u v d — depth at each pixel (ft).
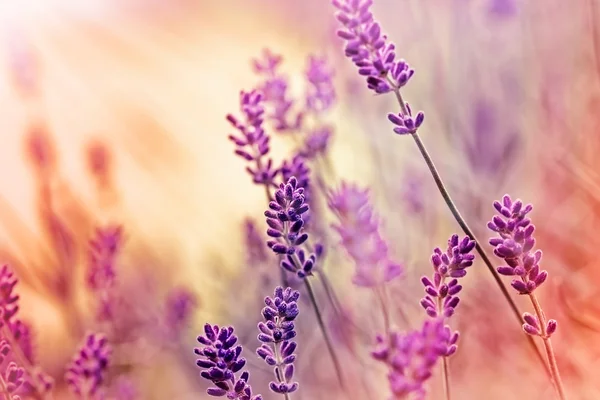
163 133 4.52
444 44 3.39
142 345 3.12
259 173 2.32
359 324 2.60
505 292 2.12
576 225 2.71
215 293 3.43
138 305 3.34
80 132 4.58
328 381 2.65
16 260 3.03
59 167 3.48
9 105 4.03
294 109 2.71
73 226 3.41
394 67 2.13
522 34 3.27
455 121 3.23
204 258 3.62
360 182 3.19
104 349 2.43
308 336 2.71
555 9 3.08
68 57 4.73
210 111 4.53
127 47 4.78
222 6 4.64
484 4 3.29
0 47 3.99
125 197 4.27
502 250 2.04
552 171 2.81
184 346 3.17
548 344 2.06
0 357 2.23
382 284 2.23
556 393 2.10
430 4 3.36
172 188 4.21
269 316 2.07
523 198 3.01
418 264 2.73
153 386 3.11
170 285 3.69
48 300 2.97
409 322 2.46
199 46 4.75
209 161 4.38
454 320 2.54
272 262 2.76
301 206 2.13
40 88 3.70
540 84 3.04
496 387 2.50
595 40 2.67
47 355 2.88
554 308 2.49
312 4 4.17
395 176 3.08
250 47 4.65
